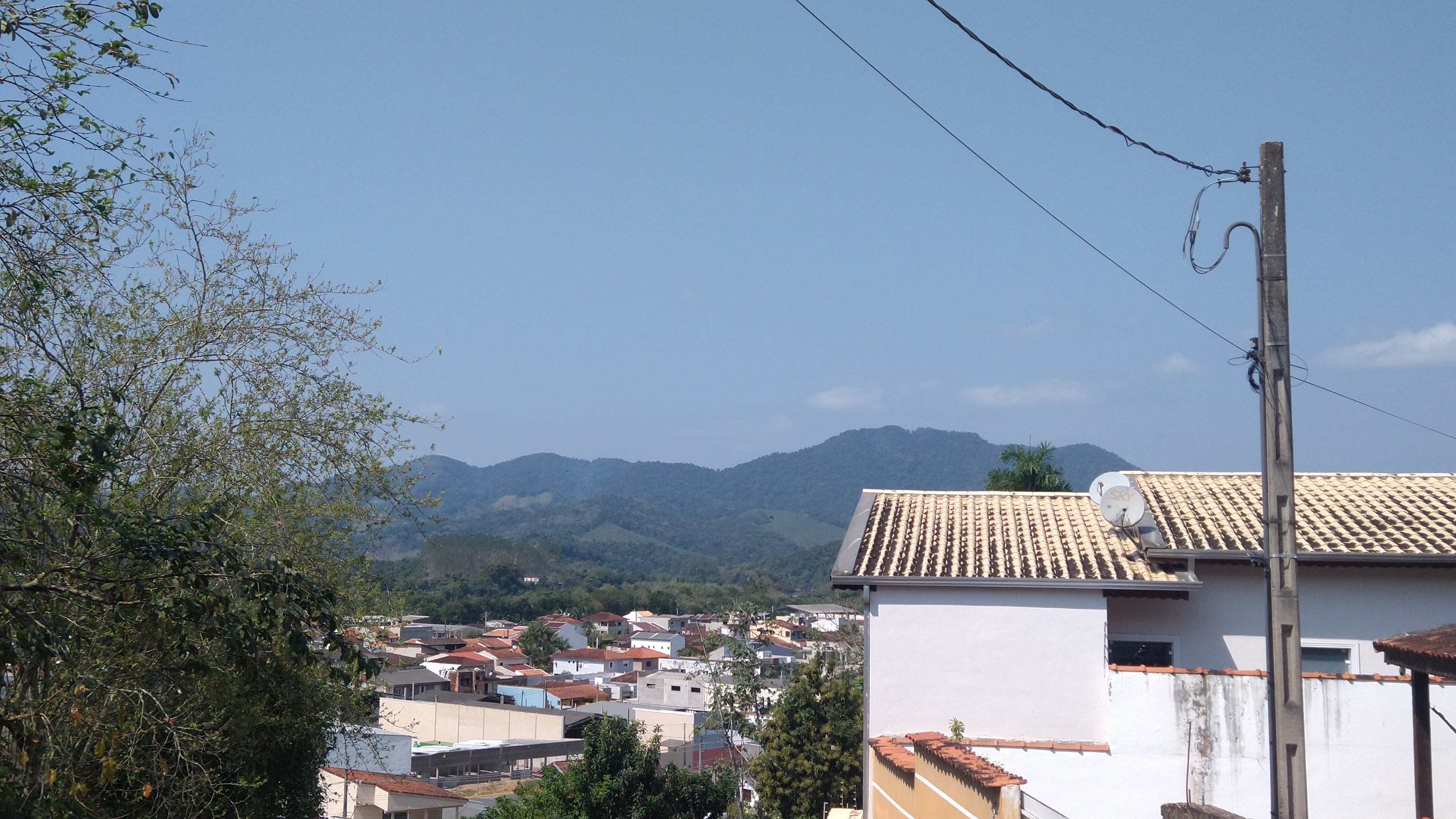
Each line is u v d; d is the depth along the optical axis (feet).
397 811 102.22
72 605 28.27
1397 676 43.37
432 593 542.16
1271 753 31.14
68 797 29.27
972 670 47.47
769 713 103.91
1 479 24.64
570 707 242.58
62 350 30.48
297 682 40.27
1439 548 45.91
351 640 41.55
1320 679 42.57
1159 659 49.11
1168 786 42.83
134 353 35.37
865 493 59.21
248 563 27.55
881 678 48.08
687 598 619.26
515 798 113.19
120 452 26.32
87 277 32.48
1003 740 46.34
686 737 199.21
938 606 48.16
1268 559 31.73
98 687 30.40
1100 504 49.49
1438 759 41.55
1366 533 48.21
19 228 26.32
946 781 34.06
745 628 116.26
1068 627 47.14
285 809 43.34
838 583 48.70
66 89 25.26
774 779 86.99
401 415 40.93
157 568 26.55
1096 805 43.16
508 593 634.43
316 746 44.57
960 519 54.90
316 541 38.93
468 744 172.76
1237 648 48.62
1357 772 41.86
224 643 28.78
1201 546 47.34
